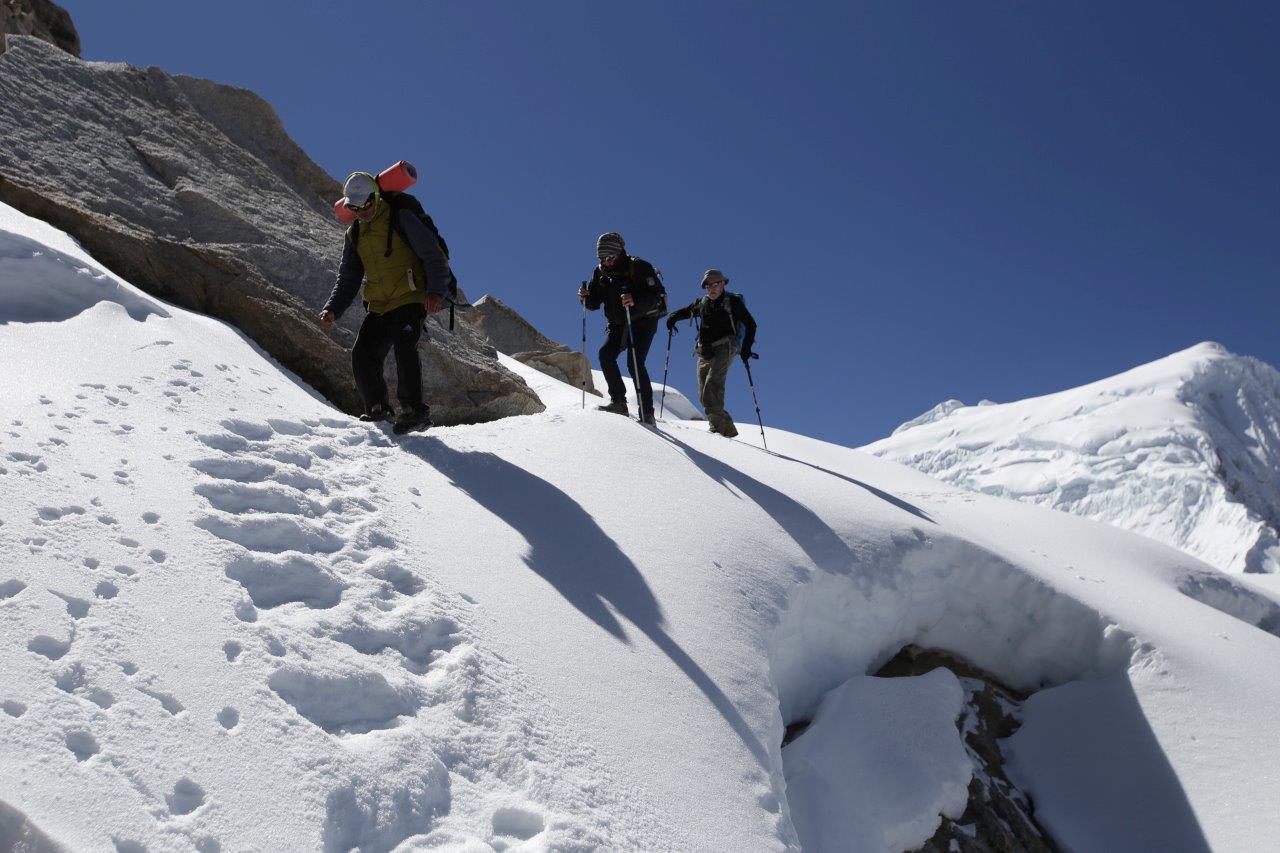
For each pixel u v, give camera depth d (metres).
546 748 3.11
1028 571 6.97
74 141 7.66
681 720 3.67
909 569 6.49
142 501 3.58
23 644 2.54
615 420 7.35
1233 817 5.17
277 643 3.02
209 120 9.69
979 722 6.23
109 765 2.27
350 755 2.66
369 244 5.73
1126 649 6.50
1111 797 5.62
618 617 4.32
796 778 4.91
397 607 3.60
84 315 5.48
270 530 3.76
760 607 5.09
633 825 2.93
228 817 2.27
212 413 4.86
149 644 2.76
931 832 4.97
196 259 7.22
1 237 5.46
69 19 16.97
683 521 5.68
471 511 4.96
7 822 1.97
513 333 18.55
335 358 7.32
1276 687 6.33
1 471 3.37
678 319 9.05
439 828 2.59
